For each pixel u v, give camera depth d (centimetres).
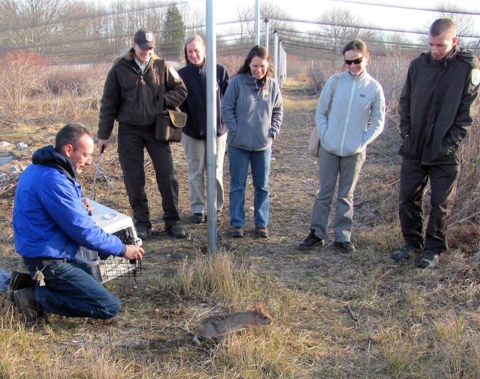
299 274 448
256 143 506
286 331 349
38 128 1219
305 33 1761
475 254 463
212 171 461
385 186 689
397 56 1381
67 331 348
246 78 498
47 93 1662
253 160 522
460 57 418
